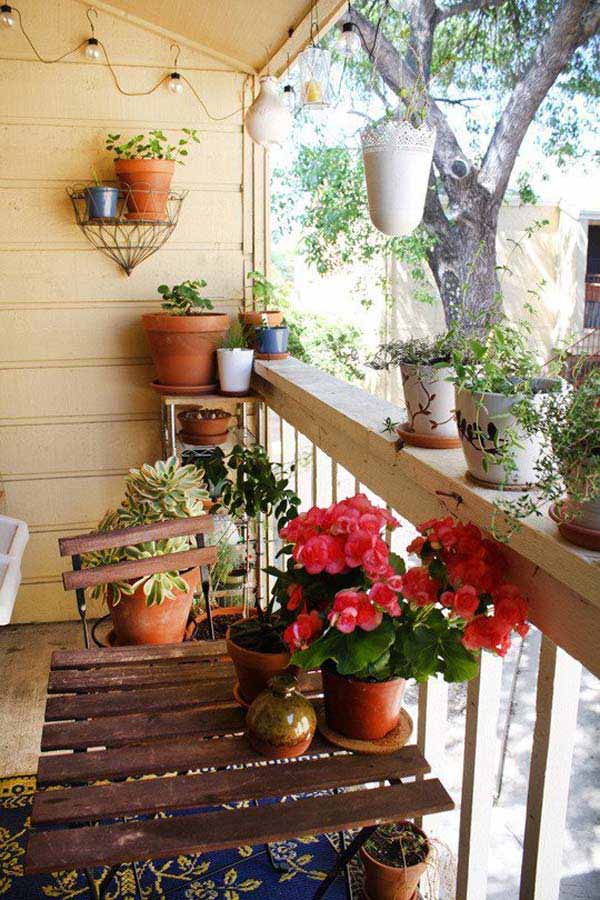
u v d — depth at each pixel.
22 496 3.33
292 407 2.67
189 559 2.09
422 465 1.44
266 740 1.38
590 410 1.00
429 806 1.29
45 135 3.07
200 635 2.95
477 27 4.82
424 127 1.65
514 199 4.98
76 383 3.29
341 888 1.94
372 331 5.81
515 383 1.21
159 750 1.42
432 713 1.73
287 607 1.44
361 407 1.99
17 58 2.99
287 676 1.43
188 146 3.19
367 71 5.12
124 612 2.37
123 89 3.09
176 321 2.94
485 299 4.67
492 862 2.00
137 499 2.60
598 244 4.88
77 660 1.82
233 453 2.71
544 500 1.14
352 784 1.34
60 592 3.42
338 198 5.72
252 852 2.06
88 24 3.01
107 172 3.14
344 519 1.34
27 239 3.14
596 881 1.89
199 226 3.26
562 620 1.17
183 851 1.20
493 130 4.94
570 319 4.92
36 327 3.22
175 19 2.86
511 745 2.52
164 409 3.25
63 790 1.33
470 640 1.21
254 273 3.27
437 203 4.88
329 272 5.88
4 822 2.15
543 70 4.56
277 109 2.62
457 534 1.27
